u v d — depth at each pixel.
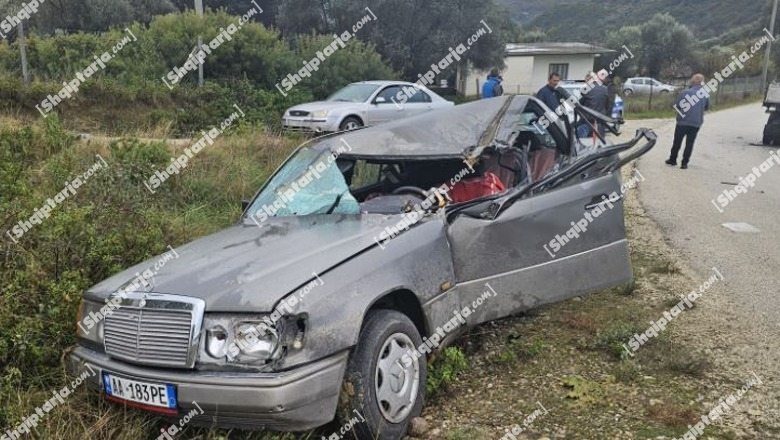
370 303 3.25
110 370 3.18
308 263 3.33
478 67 31.06
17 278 4.10
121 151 7.26
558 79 8.34
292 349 2.98
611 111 12.58
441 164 5.18
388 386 3.36
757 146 16.05
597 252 4.54
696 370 4.10
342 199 4.40
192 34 17.70
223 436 3.10
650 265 6.37
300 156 4.91
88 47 16.61
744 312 5.09
